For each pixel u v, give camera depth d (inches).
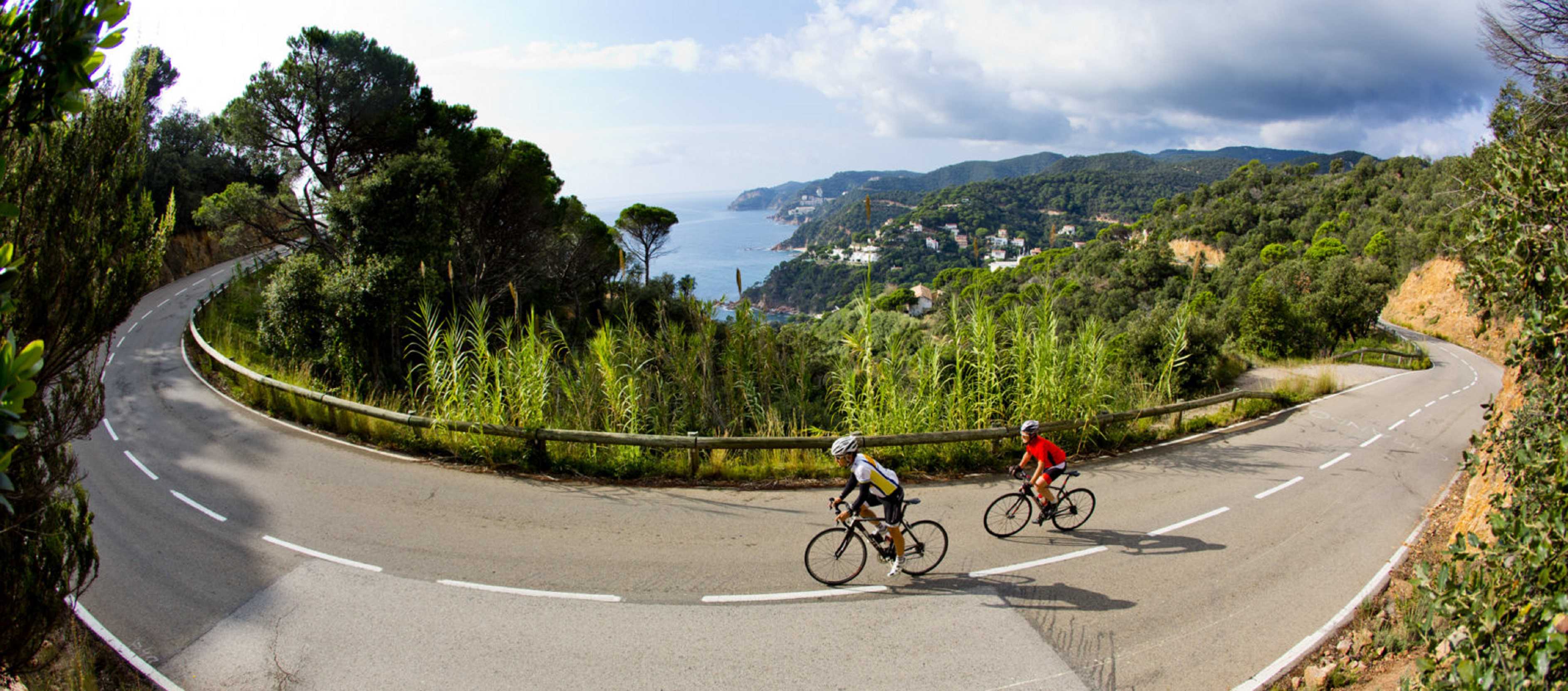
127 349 829.8
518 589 279.9
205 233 1611.7
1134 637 257.8
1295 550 338.6
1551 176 245.4
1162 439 545.0
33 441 192.2
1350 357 1226.6
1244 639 259.1
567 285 1136.8
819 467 425.1
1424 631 174.6
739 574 296.4
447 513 353.4
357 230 743.7
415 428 451.2
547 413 472.4
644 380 499.8
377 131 967.0
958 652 244.4
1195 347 842.8
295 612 263.1
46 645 236.5
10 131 152.9
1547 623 135.6
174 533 328.2
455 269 924.0
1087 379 506.3
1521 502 185.3
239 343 830.5
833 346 604.7
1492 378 1034.1
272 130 948.0
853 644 247.9
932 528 306.2
